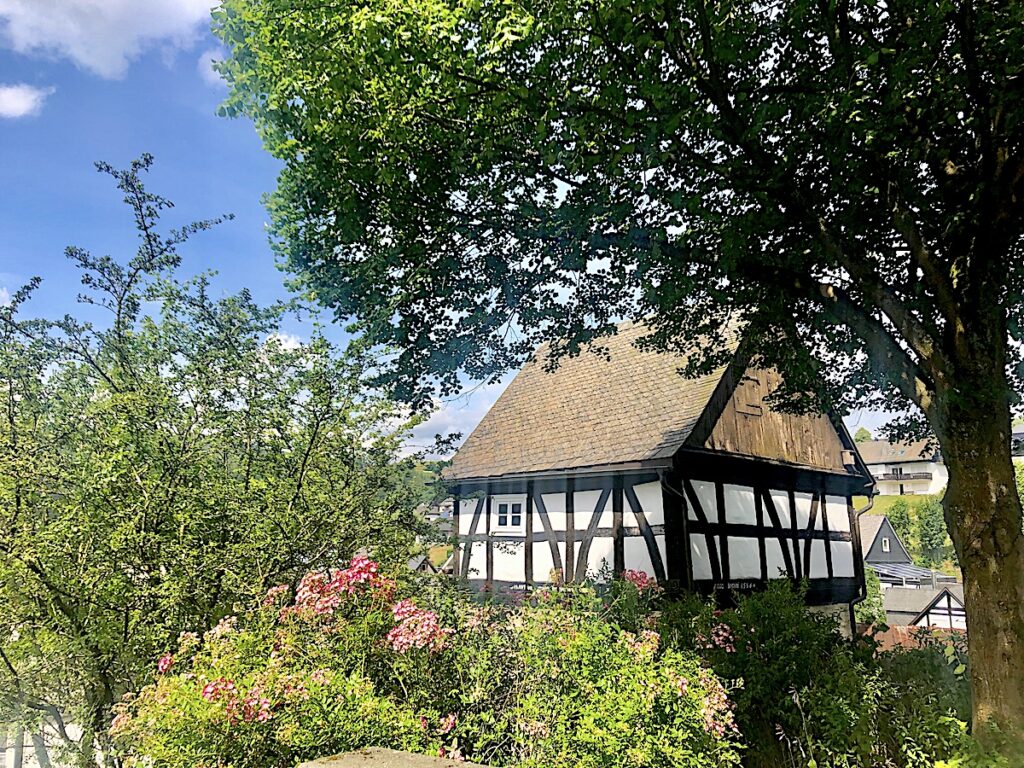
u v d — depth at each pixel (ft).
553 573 34.24
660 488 32.48
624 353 44.65
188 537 15.98
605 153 15.65
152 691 12.22
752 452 36.06
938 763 13.39
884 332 17.25
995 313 15.23
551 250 19.57
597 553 34.86
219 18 18.26
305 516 17.22
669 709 12.39
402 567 18.07
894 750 15.01
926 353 15.31
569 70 14.97
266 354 18.37
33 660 16.83
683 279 18.65
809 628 18.63
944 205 17.35
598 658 13.43
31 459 15.81
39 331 16.96
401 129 14.80
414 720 11.52
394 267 19.72
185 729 10.87
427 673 13.70
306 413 18.22
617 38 13.73
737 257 17.03
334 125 15.02
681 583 30.19
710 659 17.92
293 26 14.53
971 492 14.76
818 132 15.47
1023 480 78.43
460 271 20.17
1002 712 13.73
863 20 15.06
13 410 17.10
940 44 13.92
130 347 17.51
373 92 14.26
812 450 40.63
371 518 18.21
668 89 14.06
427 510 20.61
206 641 13.74
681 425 33.63
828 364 24.53
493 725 12.45
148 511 16.17
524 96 13.92
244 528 16.71
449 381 22.04
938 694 16.69
